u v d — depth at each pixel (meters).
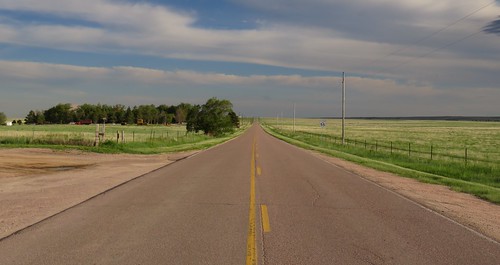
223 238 7.55
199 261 6.21
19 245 6.87
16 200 10.98
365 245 7.28
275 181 16.11
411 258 6.57
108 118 198.62
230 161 25.17
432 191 14.48
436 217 9.85
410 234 8.14
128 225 8.44
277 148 40.72
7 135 39.34
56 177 15.92
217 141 56.50
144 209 10.13
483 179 20.06
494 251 7.04
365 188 14.66
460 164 27.06
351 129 135.88
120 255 6.43
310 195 12.82
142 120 186.62
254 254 6.60
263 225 8.66
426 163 28.17
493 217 10.06
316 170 20.78
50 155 25.56
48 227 8.12
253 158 27.73
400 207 11.09
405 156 33.69
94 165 21.05
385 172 20.84
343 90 50.56
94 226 8.29
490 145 60.09
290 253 6.70
